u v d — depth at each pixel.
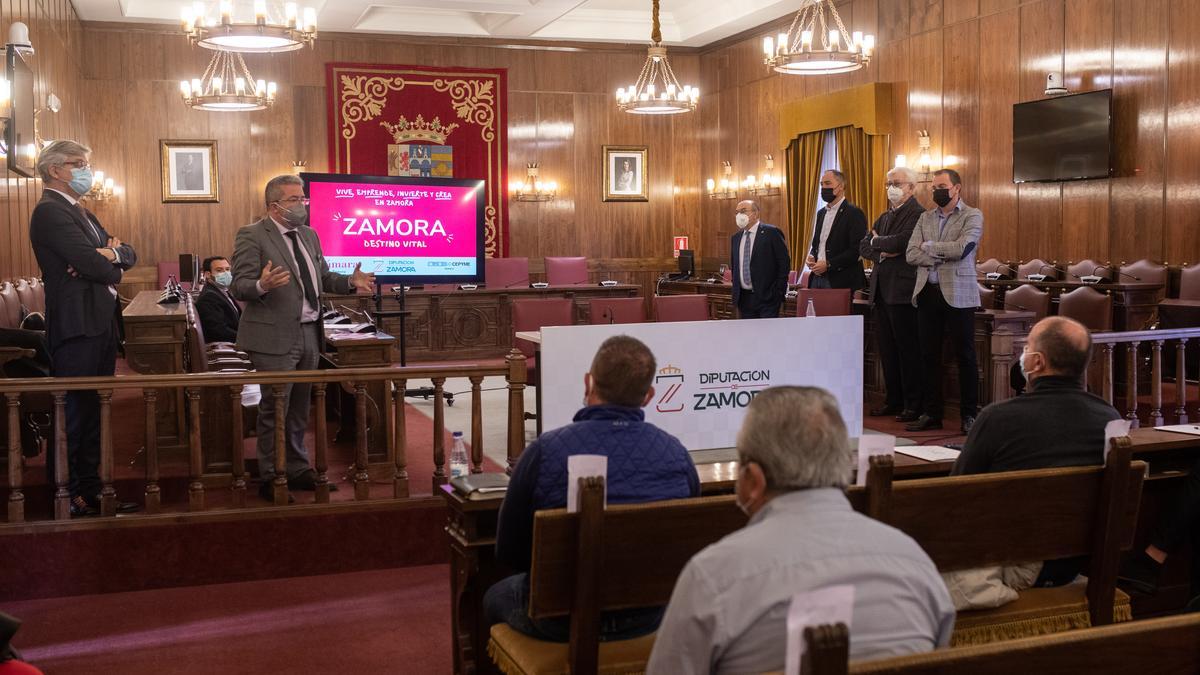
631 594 2.55
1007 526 2.84
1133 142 10.29
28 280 9.74
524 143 16.94
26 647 4.11
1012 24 11.59
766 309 9.26
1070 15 10.88
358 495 5.25
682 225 17.89
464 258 9.77
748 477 1.90
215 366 6.37
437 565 5.23
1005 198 11.82
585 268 15.54
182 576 4.94
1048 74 11.16
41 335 5.88
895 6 13.33
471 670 3.31
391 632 4.25
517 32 16.22
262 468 5.50
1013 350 6.22
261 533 5.04
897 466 3.74
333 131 15.80
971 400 7.17
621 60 17.39
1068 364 3.22
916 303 7.32
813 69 11.30
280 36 9.45
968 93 12.23
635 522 2.53
